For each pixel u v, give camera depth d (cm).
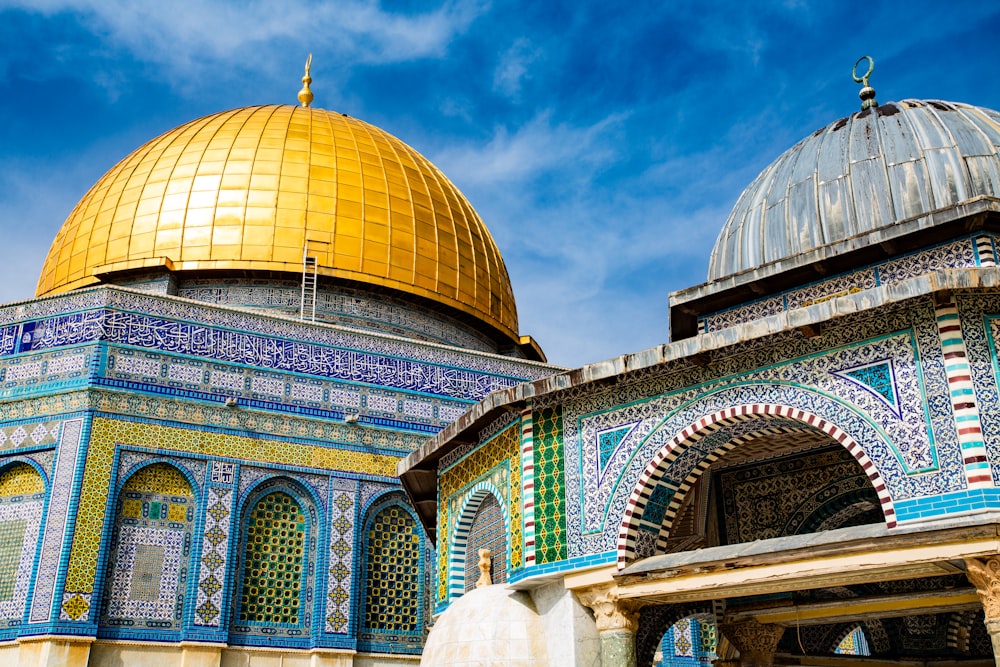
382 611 1762
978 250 1127
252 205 2150
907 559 881
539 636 1144
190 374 1731
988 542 844
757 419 1038
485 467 1312
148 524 1619
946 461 888
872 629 1602
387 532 1817
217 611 1612
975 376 900
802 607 1305
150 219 2150
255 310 1895
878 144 1291
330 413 1830
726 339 1005
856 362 966
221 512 1673
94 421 1623
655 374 1102
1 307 1747
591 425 1141
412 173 2408
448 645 1168
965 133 1255
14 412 1662
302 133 2319
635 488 1077
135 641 1542
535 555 1135
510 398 1174
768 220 1348
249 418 1756
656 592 1030
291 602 1692
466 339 2345
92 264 2156
